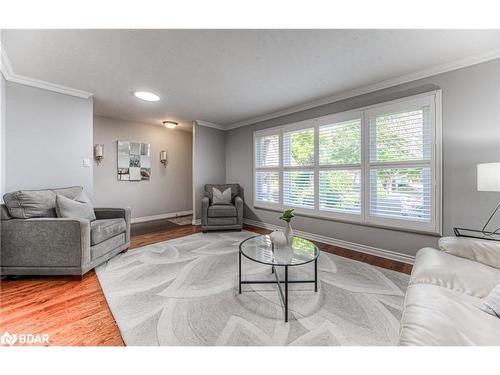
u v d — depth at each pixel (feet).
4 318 5.07
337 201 10.43
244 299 5.84
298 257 6.04
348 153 10.03
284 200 12.92
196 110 12.78
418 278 4.12
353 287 6.50
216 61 7.29
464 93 7.18
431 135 7.75
